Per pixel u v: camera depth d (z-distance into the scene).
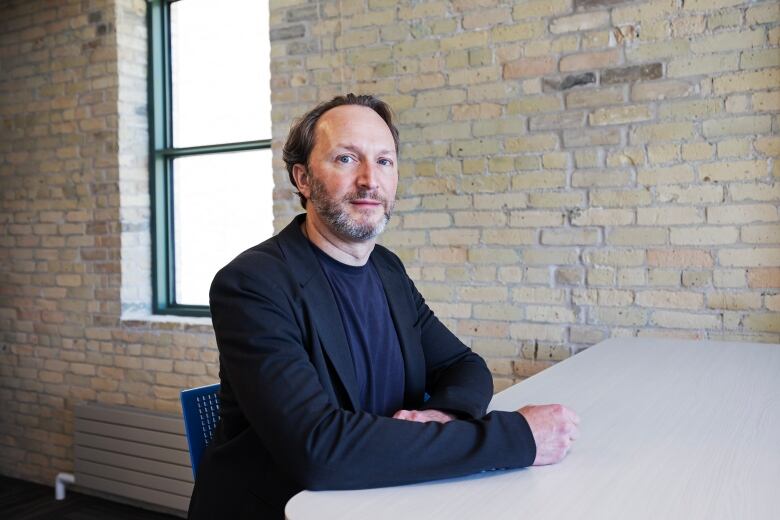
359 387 1.46
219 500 1.36
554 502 0.98
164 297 4.23
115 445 3.89
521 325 2.95
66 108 4.24
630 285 2.72
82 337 4.23
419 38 3.11
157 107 4.17
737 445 1.23
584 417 1.43
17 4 4.41
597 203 2.77
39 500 4.10
